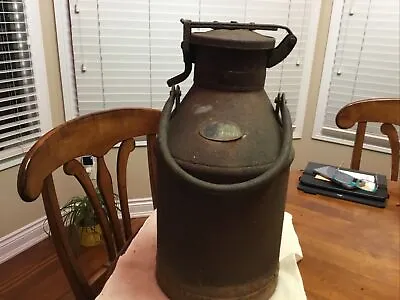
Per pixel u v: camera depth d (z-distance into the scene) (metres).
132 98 2.07
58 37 1.84
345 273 0.81
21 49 1.73
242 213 0.62
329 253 0.87
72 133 0.88
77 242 1.83
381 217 1.02
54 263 1.86
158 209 0.70
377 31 2.09
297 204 1.06
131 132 1.05
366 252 0.88
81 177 0.91
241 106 0.64
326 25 2.21
